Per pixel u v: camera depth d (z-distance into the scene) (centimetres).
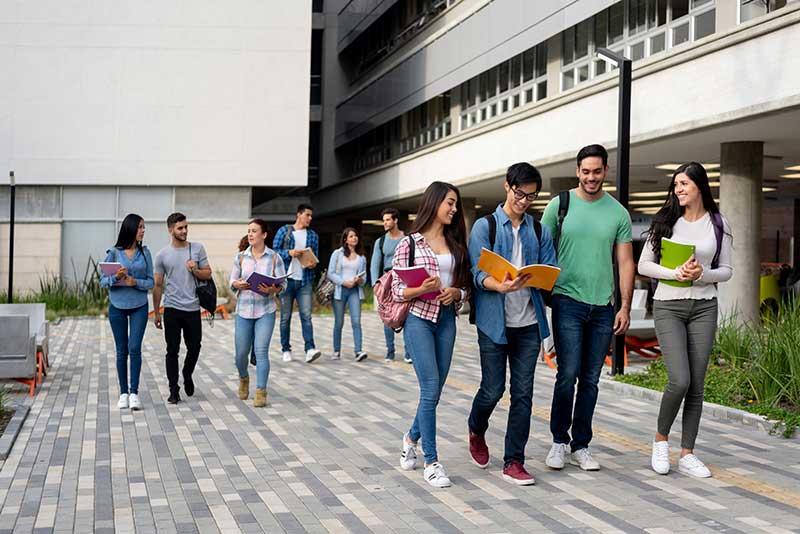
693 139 1504
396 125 3378
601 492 572
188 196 2656
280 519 520
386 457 682
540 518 515
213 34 2634
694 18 1527
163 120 2620
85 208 2609
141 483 606
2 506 549
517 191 591
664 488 580
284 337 1315
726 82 1307
